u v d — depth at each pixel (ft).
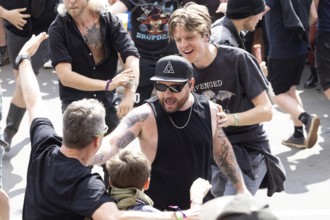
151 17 41.91
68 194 20.17
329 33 45.70
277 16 43.83
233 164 26.30
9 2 43.11
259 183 29.55
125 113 32.63
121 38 33.19
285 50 43.96
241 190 26.61
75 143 20.68
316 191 38.93
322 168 42.06
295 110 44.01
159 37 42.09
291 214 36.22
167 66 23.93
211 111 24.99
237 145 29.43
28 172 21.59
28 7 43.11
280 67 44.21
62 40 32.42
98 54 33.09
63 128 20.89
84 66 32.99
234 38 29.76
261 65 31.32
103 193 20.18
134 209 20.99
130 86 32.76
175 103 24.03
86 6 32.22
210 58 27.76
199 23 26.73
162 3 41.73
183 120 24.31
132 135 24.20
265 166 29.89
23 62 25.86
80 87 32.35
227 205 14.17
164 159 24.34
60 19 32.50
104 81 32.48
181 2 42.19
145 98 43.01
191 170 24.40
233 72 27.91
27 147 44.62
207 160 24.85
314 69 55.83
